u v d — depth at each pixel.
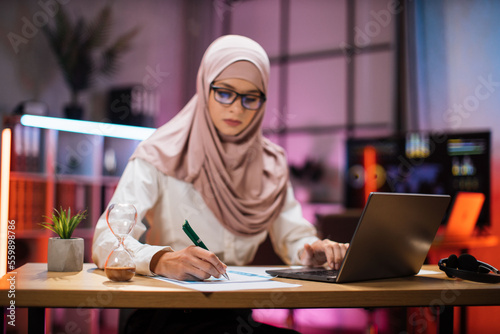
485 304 1.01
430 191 2.93
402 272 1.19
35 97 3.39
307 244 1.40
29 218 2.80
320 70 3.69
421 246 1.18
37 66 3.41
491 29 3.14
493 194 3.02
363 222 0.99
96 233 1.27
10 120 2.90
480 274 1.11
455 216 2.82
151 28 3.83
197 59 3.96
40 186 2.88
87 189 3.12
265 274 1.19
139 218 1.41
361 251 1.04
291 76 3.79
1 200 2.69
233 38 1.63
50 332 2.96
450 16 3.26
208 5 3.96
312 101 3.71
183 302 0.88
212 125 1.58
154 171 1.53
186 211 1.54
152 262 1.09
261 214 1.62
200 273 1.02
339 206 3.53
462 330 2.74
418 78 3.35
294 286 0.98
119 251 1.02
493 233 2.96
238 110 1.56
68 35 3.54
